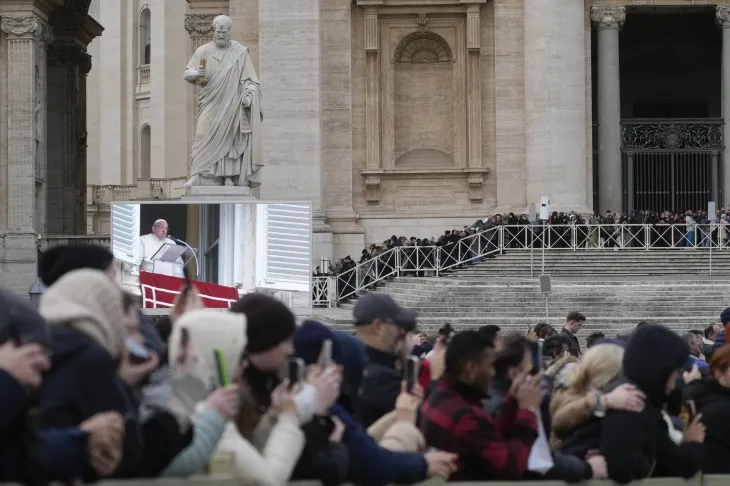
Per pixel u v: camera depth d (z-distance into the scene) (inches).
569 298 1584.6
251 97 1488.7
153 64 3376.0
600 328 1517.0
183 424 335.3
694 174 2224.4
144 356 370.9
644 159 2229.3
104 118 3513.8
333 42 2155.5
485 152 2175.2
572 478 423.8
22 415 298.8
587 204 2150.6
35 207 2004.2
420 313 1606.8
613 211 2175.2
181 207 1433.3
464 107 2175.2
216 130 1483.8
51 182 2396.7
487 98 2177.7
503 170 2155.5
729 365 477.1
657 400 442.6
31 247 1955.0
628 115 2554.1
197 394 345.1
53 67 2401.6
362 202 2172.7
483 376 423.8
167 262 1428.4
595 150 2252.7
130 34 3494.1
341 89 2155.5
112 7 3506.4
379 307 487.8
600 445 439.2
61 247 388.5
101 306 327.6
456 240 1897.1
